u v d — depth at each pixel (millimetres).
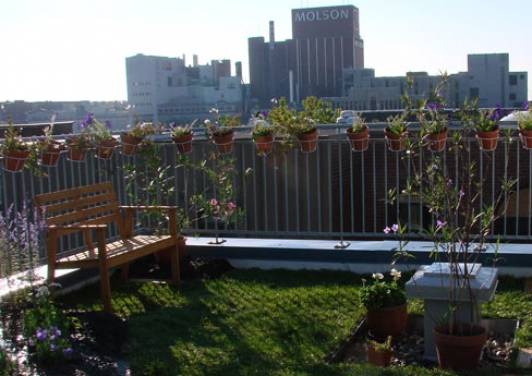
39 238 5906
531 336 5023
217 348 5004
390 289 5395
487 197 10438
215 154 8680
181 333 5355
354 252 7062
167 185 7930
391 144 6906
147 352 4863
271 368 4613
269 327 5469
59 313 5059
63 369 4301
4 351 4219
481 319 5410
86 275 6840
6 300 4996
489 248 6797
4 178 6543
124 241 6664
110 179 8219
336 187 10250
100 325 5148
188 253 7598
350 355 5082
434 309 4941
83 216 6504
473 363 4566
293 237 9922
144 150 7820
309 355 4840
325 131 10281
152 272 7227
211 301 6156
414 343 5320
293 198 9969
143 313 5918
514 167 10469
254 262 7406
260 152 7703
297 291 6414
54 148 6902
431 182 4898
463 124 5105
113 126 8945
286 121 7699
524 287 6297
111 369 4453
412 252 6863
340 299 6129
